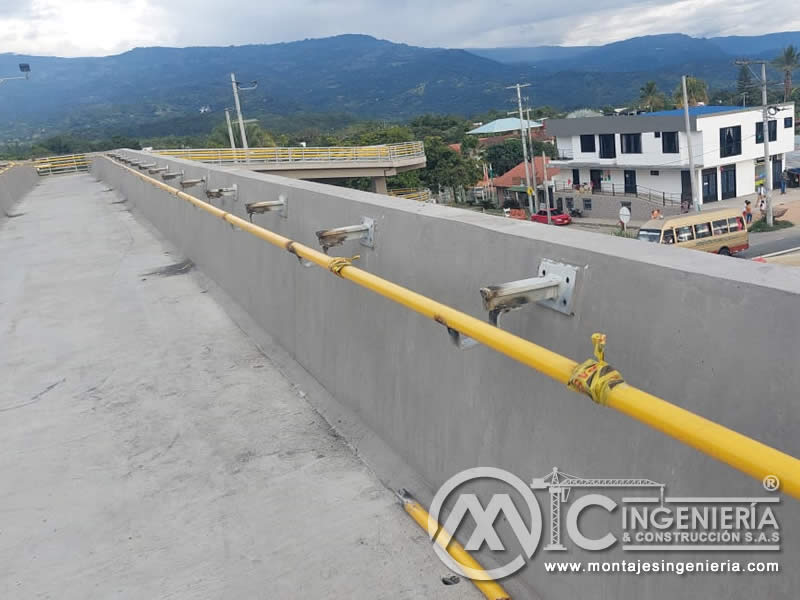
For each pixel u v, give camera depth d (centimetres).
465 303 262
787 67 7894
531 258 225
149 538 283
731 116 3784
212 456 345
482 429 253
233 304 593
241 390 422
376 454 324
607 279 192
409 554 254
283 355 464
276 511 292
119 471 340
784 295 145
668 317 174
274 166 3797
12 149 17400
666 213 3847
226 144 6981
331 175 4044
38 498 321
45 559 276
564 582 216
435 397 283
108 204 1485
